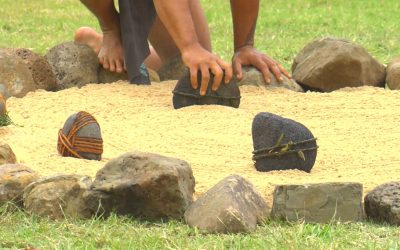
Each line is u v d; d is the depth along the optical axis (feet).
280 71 79.97
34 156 56.80
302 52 83.35
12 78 74.59
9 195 46.21
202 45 80.38
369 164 56.54
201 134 64.18
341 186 44.93
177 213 45.03
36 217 45.03
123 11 78.54
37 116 69.15
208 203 44.01
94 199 45.09
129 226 43.78
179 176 44.68
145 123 67.21
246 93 77.10
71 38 121.80
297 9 144.66
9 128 64.59
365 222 45.29
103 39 81.82
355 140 62.95
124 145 61.16
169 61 84.23
